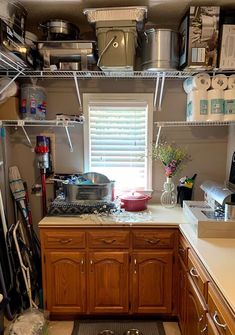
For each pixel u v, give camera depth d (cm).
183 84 259
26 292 233
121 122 269
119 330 219
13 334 196
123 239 218
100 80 262
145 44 219
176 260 219
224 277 128
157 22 240
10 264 228
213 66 211
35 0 196
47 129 268
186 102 262
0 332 199
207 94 225
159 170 273
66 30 220
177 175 273
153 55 215
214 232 182
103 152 273
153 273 221
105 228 217
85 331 218
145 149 271
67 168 272
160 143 269
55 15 224
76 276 222
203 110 226
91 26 226
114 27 204
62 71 224
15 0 189
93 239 218
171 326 222
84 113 265
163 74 233
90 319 231
